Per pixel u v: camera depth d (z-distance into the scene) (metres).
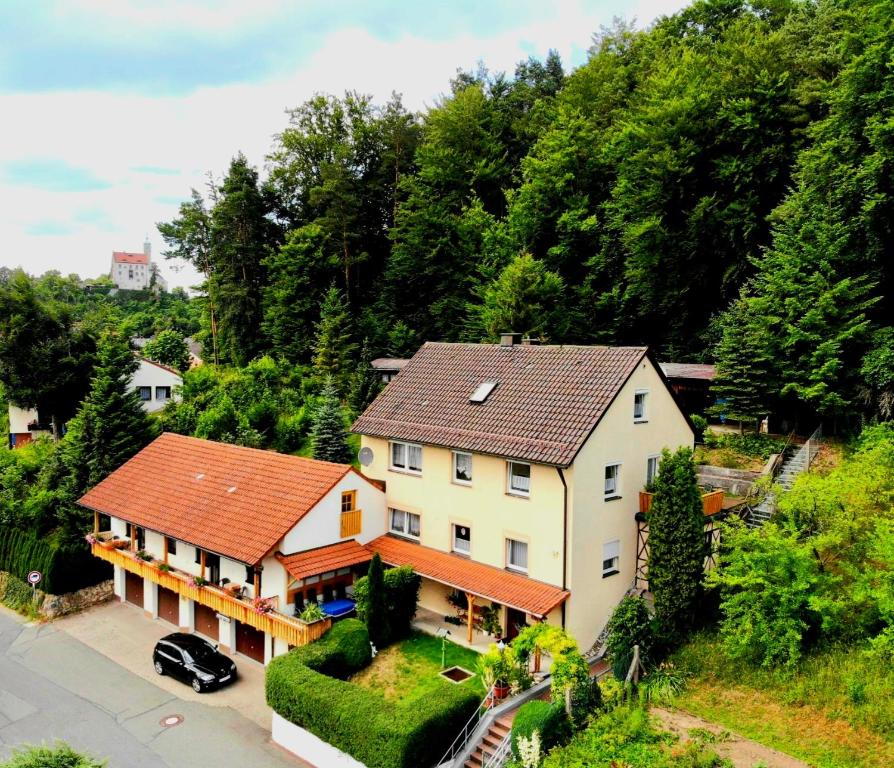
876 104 28.38
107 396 35.84
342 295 60.66
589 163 47.44
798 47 42.78
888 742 15.45
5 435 51.25
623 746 16.14
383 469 27.95
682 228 41.12
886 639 16.56
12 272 49.03
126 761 19.12
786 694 17.64
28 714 21.70
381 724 16.95
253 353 64.31
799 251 30.91
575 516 21.62
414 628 24.28
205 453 30.67
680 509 20.84
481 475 24.22
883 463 21.02
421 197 56.59
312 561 23.48
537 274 42.50
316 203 61.84
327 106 67.12
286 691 19.22
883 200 27.56
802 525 20.38
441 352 30.47
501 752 17.19
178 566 27.08
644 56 53.59
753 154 38.00
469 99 58.62
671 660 19.92
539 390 24.83
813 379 29.08
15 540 32.62
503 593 21.92
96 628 28.42
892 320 30.64
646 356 24.45
